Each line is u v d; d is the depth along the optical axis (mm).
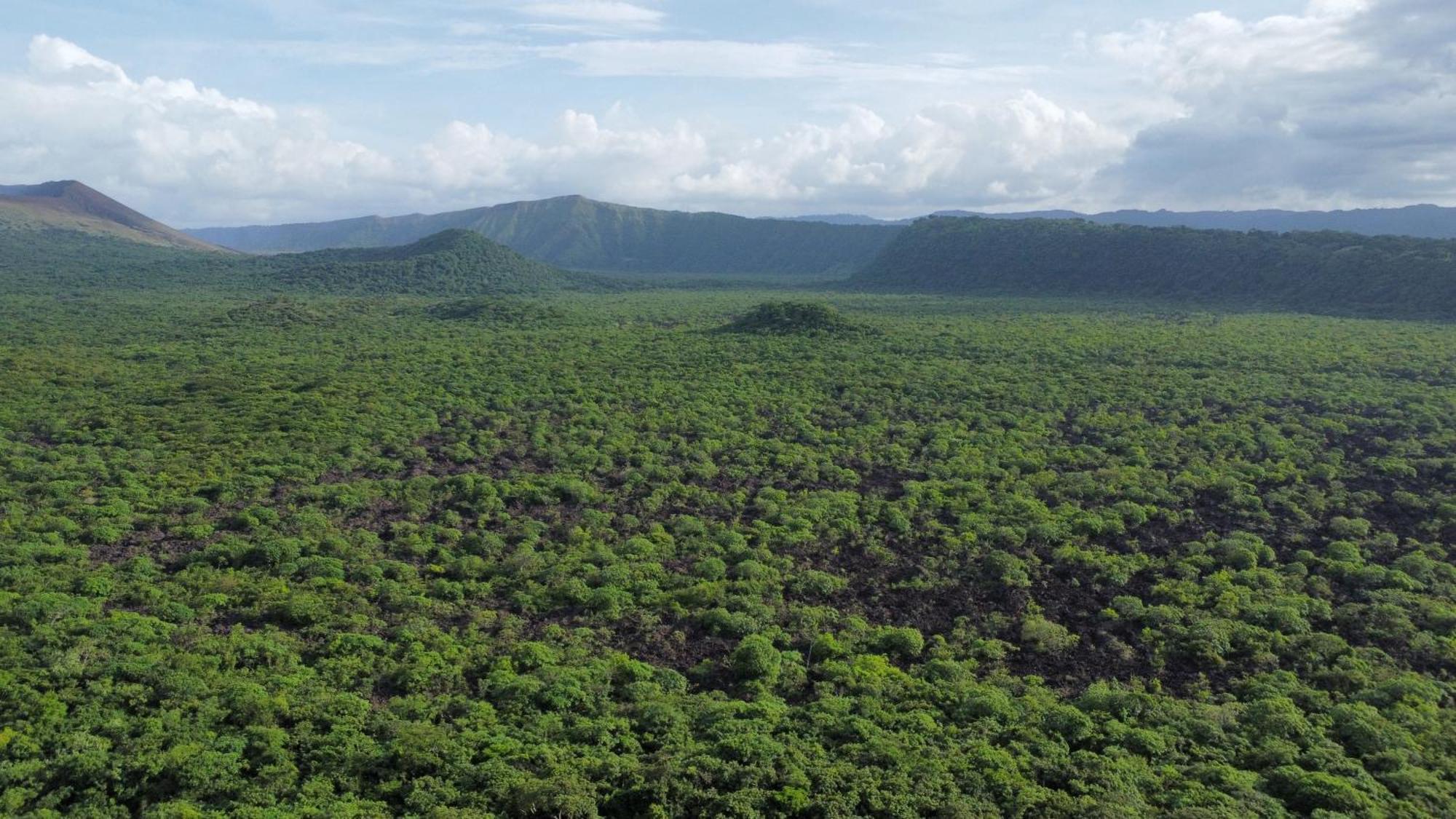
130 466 69688
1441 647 44281
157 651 41906
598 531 60688
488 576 53562
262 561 53469
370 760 34594
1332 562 53875
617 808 32125
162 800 32438
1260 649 45031
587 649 45062
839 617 49719
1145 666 45156
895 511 63188
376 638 44656
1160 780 33969
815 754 35062
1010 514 62188
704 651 45906
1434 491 63656
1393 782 33406
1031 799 32031
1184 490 65562
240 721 36719
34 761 33219
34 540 54125
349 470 71500
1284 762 35000
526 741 36094
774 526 61531
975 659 45500
